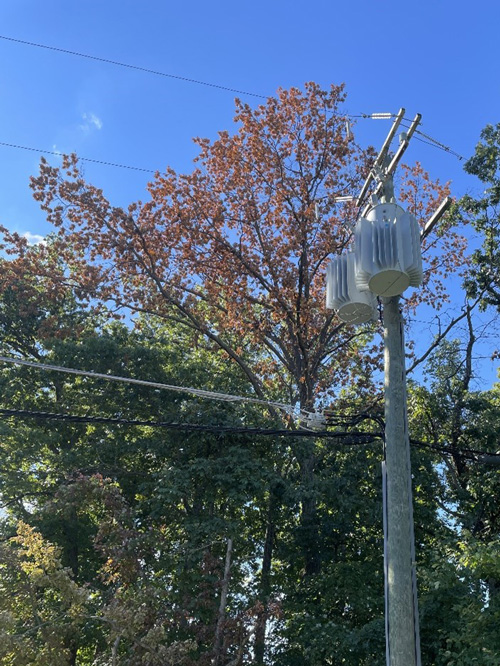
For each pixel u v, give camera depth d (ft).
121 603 46.78
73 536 71.31
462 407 78.54
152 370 76.07
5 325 91.71
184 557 55.83
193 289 91.61
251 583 66.64
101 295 86.02
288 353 90.17
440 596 47.62
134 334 87.10
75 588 43.47
